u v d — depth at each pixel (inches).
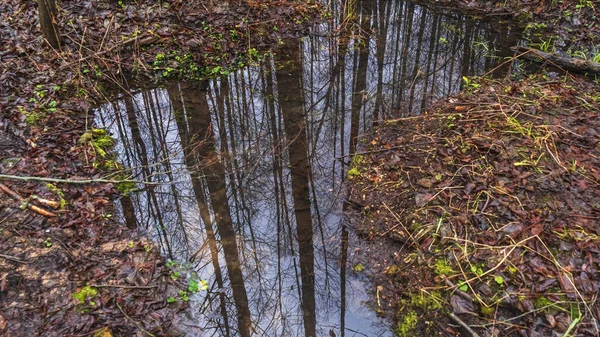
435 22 345.1
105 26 258.5
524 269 125.8
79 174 169.0
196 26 281.1
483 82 243.9
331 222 166.4
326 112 237.3
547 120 183.6
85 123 205.8
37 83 216.5
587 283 119.0
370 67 284.4
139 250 140.1
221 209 174.1
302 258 152.8
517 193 149.9
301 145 211.8
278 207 175.6
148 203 170.6
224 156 204.7
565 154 163.8
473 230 141.6
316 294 139.6
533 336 111.2
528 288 121.3
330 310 134.3
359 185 179.5
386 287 137.9
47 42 235.0
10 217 139.6
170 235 156.2
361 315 131.4
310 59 291.9
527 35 310.2
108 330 110.8
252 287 141.9
